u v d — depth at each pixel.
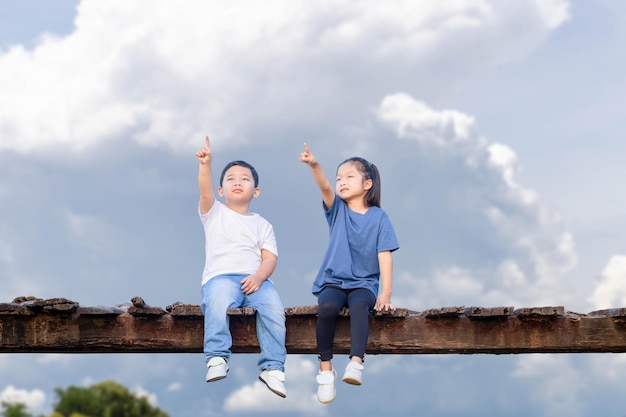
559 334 5.46
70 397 14.77
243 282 5.65
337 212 5.85
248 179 6.10
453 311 5.33
